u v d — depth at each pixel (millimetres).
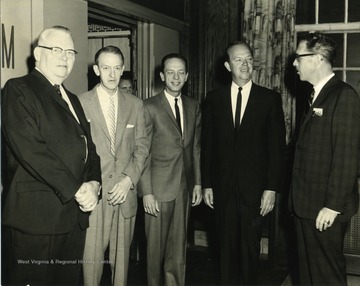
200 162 3314
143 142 2910
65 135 2289
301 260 2699
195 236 4695
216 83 4641
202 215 4656
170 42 4480
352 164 2424
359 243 3932
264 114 3043
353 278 3877
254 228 3057
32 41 2826
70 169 2295
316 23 4324
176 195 3125
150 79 4234
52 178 2158
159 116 3111
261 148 3051
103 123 2744
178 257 3209
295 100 4285
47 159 2154
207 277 3801
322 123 2549
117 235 2846
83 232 2461
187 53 4734
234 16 4539
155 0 4156
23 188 2191
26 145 2127
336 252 2533
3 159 2479
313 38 2623
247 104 3051
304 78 2699
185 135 3195
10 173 2316
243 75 2996
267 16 4234
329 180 2461
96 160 2562
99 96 2803
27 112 2160
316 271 2586
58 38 2295
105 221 2748
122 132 2797
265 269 3975
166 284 3236
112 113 2801
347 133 2430
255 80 4285
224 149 3090
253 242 3064
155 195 3082
